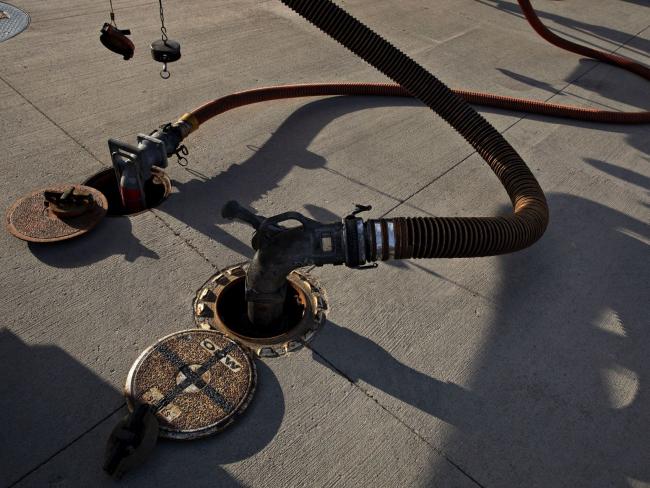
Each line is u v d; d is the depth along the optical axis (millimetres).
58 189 1916
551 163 2393
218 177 2086
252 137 2342
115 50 2018
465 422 1343
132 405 1291
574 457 1291
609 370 1510
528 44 3600
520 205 1673
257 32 3332
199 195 1984
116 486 1153
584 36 3855
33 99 2428
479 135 1846
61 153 2117
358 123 2527
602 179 2318
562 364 1514
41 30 3049
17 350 1405
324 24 1629
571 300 1718
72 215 1782
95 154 2135
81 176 2018
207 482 1176
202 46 3076
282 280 1385
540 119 2727
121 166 1837
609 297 1742
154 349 1423
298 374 1417
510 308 1666
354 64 3082
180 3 3607
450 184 2182
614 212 2129
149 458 1201
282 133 2391
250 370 1396
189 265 1703
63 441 1224
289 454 1242
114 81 2635
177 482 1171
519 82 3096
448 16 3928
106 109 2414
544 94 2992
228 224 1871
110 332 1477
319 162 2230
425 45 3430
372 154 2314
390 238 1301
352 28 1647
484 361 1499
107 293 1587
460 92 2746
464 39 3576
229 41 3176
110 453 1141
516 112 2764
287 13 3639
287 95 2547
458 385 1430
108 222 1835
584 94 3043
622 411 1404
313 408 1342
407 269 1768
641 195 2244
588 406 1410
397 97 2773
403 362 1475
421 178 2199
